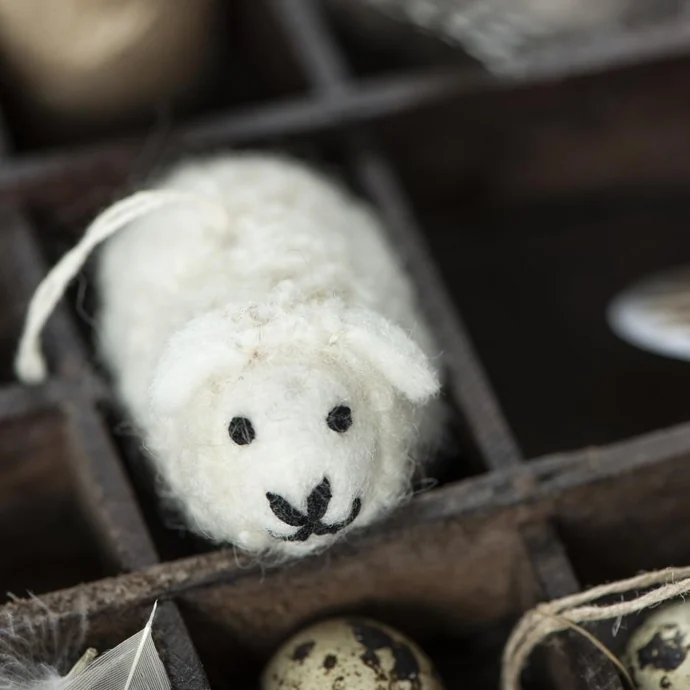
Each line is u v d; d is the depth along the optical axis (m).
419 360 0.30
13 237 0.36
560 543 0.33
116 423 0.34
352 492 0.30
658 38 0.39
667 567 0.33
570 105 0.39
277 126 0.37
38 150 0.40
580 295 0.42
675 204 0.42
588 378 0.41
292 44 0.39
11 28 0.37
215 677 0.34
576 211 0.42
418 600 0.34
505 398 0.40
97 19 0.37
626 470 0.33
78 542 0.36
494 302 0.42
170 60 0.39
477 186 0.41
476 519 0.33
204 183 0.34
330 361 0.30
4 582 0.36
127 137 0.37
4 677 0.31
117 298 0.34
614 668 0.31
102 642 0.32
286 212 0.34
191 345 0.30
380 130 0.38
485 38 0.38
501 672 0.34
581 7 0.40
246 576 0.32
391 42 0.41
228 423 0.30
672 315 0.36
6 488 0.35
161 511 0.34
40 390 0.34
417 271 0.36
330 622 0.33
